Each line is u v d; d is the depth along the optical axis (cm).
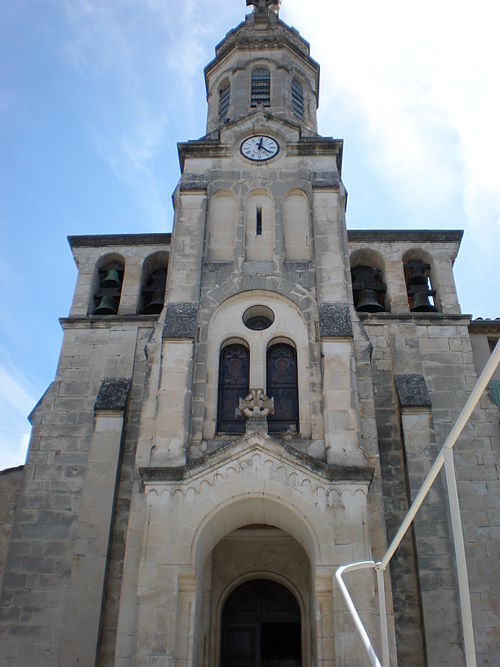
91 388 2300
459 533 732
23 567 1981
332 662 1485
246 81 2895
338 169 2486
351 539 1594
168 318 1983
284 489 1655
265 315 2094
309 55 3188
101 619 1845
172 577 1562
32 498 2094
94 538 1948
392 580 1906
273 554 2008
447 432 2181
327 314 1977
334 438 1752
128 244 2658
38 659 1850
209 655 1845
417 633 1836
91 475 2047
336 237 2164
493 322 2462
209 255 2183
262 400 1795
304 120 2894
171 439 1764
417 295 2509
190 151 2408
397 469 2067
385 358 2312
